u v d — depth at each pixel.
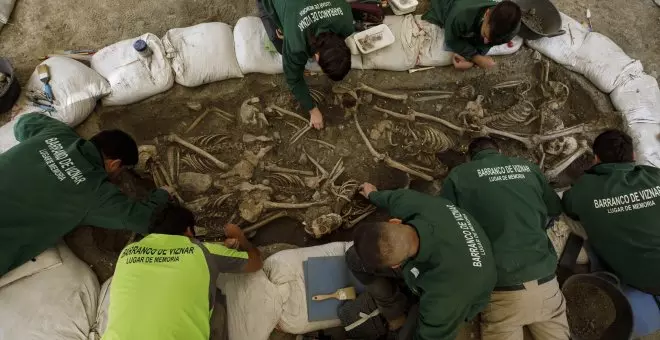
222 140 4.36
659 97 4.57
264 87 4.53
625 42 5.10
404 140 4.51
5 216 3.15
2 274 3.25
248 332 3.41
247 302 3.46
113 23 4.69
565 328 3.48
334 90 4.54
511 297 3.29
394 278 3.43
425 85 4.72
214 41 4.32
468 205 3.41
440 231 2.87
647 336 3.89
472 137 4.57
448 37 4.34
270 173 4.27
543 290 3.29
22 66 4.42
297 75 3.85
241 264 3.30
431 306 2.86
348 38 4.46
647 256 3.44
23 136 3.56
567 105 4.82
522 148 4.59
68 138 3.48
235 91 4.48
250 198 4.02
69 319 3.35
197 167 4.18
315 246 3.88
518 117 4.64
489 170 3.42
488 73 4.79
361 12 4.53
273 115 4.47
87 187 3.33
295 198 4.14
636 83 4.59
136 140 4.31
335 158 4.38
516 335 3.42
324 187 4.14
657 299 3.77
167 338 2.64
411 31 4.60
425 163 4.44
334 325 3.62
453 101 4.75
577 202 3.65
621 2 5.27
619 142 3.53
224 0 4.88
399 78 4.69
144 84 4.19
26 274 3.39
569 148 4.44
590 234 3.68
